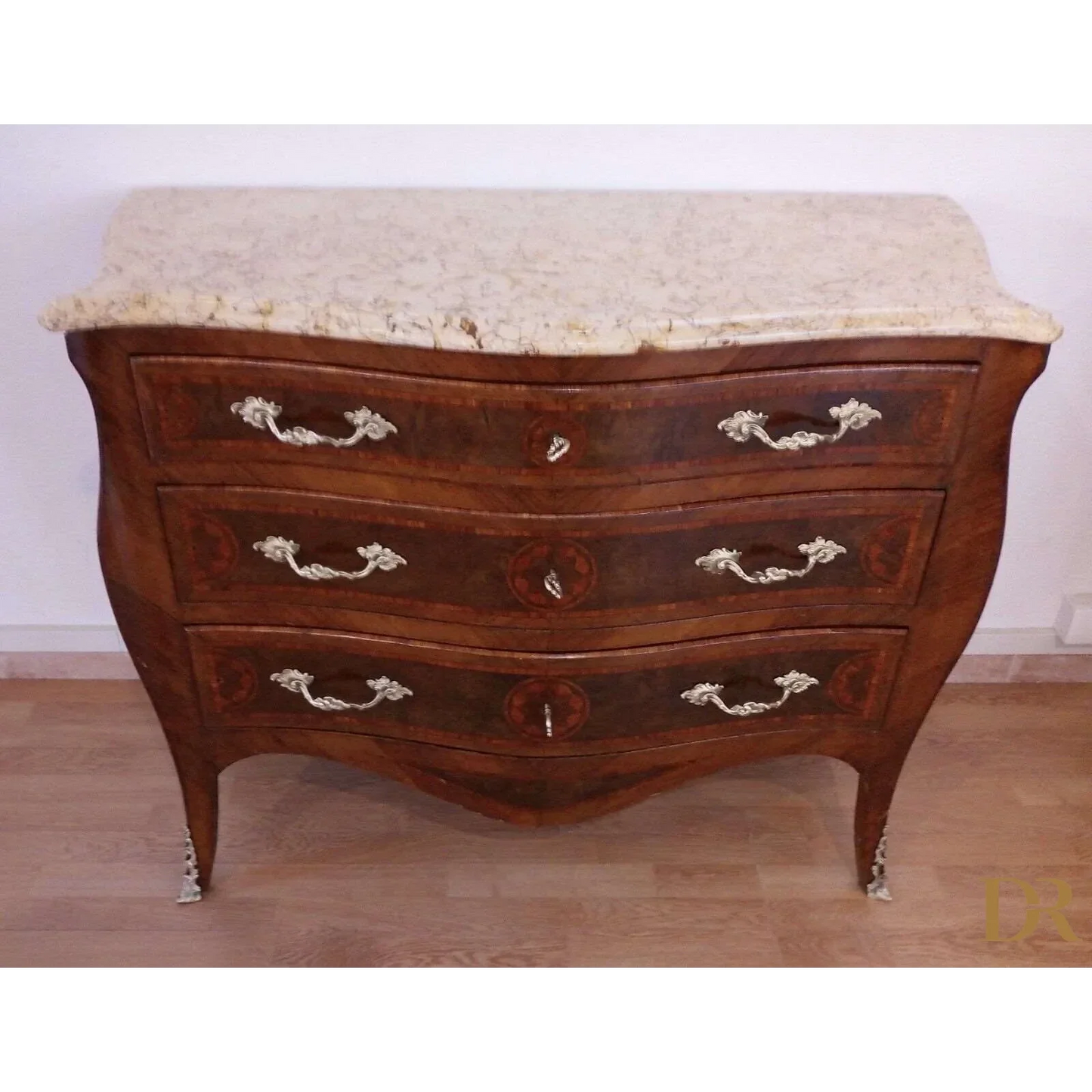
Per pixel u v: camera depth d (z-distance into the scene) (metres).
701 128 1.48
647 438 1.18
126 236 1.29
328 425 1.19
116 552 1.30
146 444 1.22
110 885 1.69
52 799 1.81
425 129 1.47
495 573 1.29
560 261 1.26
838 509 1.28
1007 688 2.07
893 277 1.23
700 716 1.44
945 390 1.20
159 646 1.38
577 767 1.47
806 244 1.33
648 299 1.16
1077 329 1.67
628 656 1.36
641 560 1.28
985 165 1.52
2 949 1.60
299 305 1.12
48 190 1.51
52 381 1.69
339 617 1.35
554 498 1.22
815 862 1.76
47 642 1.97
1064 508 1.88
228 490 1.26
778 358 1.16
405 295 1.16
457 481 1.22
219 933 1.63
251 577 1.32
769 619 1.36
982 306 1.15
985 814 1.84
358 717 1.46
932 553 1.32
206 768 1.52
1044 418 1.77
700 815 1.83
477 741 1.45
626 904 1.69
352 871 1.72
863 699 1.46
